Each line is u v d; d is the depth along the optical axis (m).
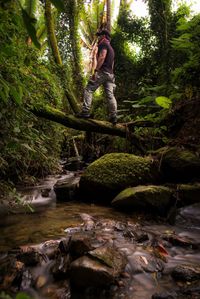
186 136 5.07
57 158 6.76
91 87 5.18
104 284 2.10
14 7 1.69
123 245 2.72
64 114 5.19
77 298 2.05
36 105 4.27
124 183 4.36
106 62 5.17
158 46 8.19
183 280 2.25
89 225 3.23
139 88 8.08
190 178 4.47
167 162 4.55
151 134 5.72
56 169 6.77
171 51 7.46
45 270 2.31
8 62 2.83
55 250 2.53
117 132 5.53
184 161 4.41
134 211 3.85
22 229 3.19
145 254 2.57
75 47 8.41
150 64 8.56
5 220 3.54
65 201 4.68
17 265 2.24
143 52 8.91
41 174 6.14
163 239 2.98
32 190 5.14
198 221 3.54
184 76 5.43
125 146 7.00
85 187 4.59
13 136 3.19
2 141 3.05
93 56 5.12
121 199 3.90
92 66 5.12
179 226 3.52
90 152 8.95
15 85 2.57
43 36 10.05
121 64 9.19
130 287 2.15
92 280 2.10
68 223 3.37
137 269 2.35
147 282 2.23
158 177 4.55
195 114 5.18
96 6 11.03
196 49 5.26
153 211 3.79
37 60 4.65
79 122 5.23
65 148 9.84
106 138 8.22
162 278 2.31
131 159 4.66
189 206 3.81
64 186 4.82
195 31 5.16
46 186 5.55
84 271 2.11
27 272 2.26
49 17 7.34
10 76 2.71
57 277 2.24
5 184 3.36
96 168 4.66
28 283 2.18
